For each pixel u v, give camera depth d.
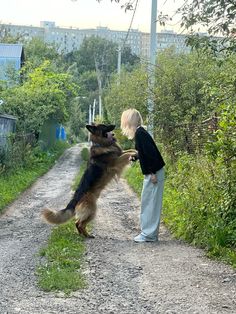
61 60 59.88
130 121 8.70
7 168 18.45
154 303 5.59
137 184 16.67
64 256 7.49
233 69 9.60
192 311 5.32
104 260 7.38
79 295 5.89
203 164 10.33
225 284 6.20
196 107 16.28
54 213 9.08
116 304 5.58
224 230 7.90
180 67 17.98
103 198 14.55
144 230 8.68
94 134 9.36
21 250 8.26
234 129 7.79
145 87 19.53
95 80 78.44
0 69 34.31
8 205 13.60
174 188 11.98
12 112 25.41
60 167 27.39
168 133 17.36
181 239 8.80
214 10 7.00
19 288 6.18
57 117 35.03
